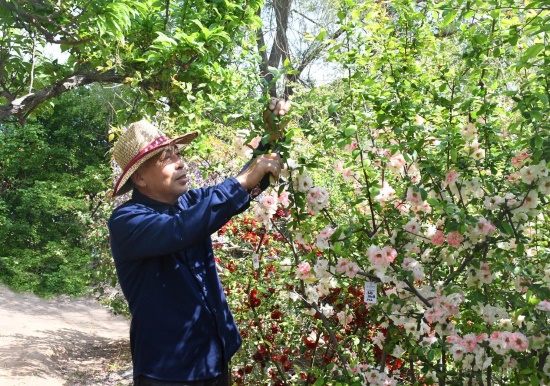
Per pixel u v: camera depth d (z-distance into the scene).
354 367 2.83
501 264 2.62
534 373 2.42
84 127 18.97
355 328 3.47
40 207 16.64
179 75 5.46
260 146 2.31
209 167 4.52
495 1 2.46
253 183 2.06
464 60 2.65
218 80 4.15
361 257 2.80
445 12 2.57
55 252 15.33
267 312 4.07
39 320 11.12
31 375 6.69
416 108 2.66
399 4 2.72
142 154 2.09
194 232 1.92
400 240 2.73
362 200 2.73
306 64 6.11
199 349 2.00
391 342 2.82
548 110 2.43
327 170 3.63
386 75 2.72
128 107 5.90
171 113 5.59
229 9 5.73
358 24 2.64
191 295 2.02
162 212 2.13
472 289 2.79
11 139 17.66
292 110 2.41
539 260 2.75
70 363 7.80
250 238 3.94
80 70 6.00
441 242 2.61
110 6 5.03
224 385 2.10
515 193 2.49
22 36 5.73
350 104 2.73
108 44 5.41
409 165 2.76
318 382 2.85
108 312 13.16
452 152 2.51
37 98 5.63
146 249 1.95
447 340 2.61
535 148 2.41
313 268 2.70
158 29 5.91
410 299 2.71
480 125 2.67
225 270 4.07
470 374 2.67
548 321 2.53
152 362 1.96
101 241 8.41
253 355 3.79
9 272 15.22
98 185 16.64
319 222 2.75
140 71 5.87
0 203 16.69
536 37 2.56
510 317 2.64
